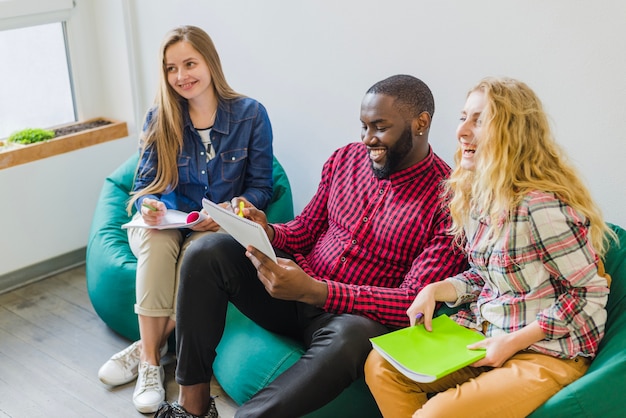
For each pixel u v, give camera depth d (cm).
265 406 166
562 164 164
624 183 194
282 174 257
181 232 222
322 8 244
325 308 179
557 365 158
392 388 164
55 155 289
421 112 185
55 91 312
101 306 244
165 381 224
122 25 302
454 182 178
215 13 277
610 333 164
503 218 161
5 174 274
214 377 227
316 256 205
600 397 148
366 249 196
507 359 161
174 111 230
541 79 201
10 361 236
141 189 234
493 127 161
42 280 292
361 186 201
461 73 217
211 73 231
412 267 188
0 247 279
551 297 162
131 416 209
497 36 205
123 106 318
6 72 293
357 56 240
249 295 187
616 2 182
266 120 240
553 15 193
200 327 179
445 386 168
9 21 285
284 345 195
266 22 262
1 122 297
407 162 189
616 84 188
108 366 221
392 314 180
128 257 240
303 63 257
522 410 152
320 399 168
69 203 298
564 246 155
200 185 237
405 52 228
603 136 194
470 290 179
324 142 263
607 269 177
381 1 228
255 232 162
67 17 303
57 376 228
